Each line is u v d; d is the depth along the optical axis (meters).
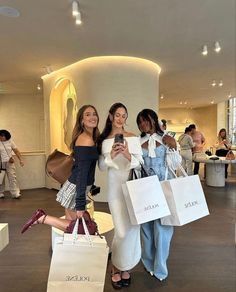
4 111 9.30
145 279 2.47
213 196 5.75
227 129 12.73
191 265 2.72
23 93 9.25
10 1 2.96
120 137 2.10
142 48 4.61
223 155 7.82
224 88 8.55
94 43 4.34
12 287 2.37
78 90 5.54
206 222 4.04
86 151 2.07
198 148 7.50
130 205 2.07
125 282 2.35
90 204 3.02
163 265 2.43
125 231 2.23
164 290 2.30
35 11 3.21
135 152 2.20
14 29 3.74
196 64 5.66
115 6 3.12
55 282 1.63
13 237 3.48
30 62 5.40
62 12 3.25
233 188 6.60
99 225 2.96
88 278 1.65
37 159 7.00
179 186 2.21
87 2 3.02
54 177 2.45
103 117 5.21
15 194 5.77
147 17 3.42
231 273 2.57
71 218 2.32
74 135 2.22
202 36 4.08
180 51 4.78
